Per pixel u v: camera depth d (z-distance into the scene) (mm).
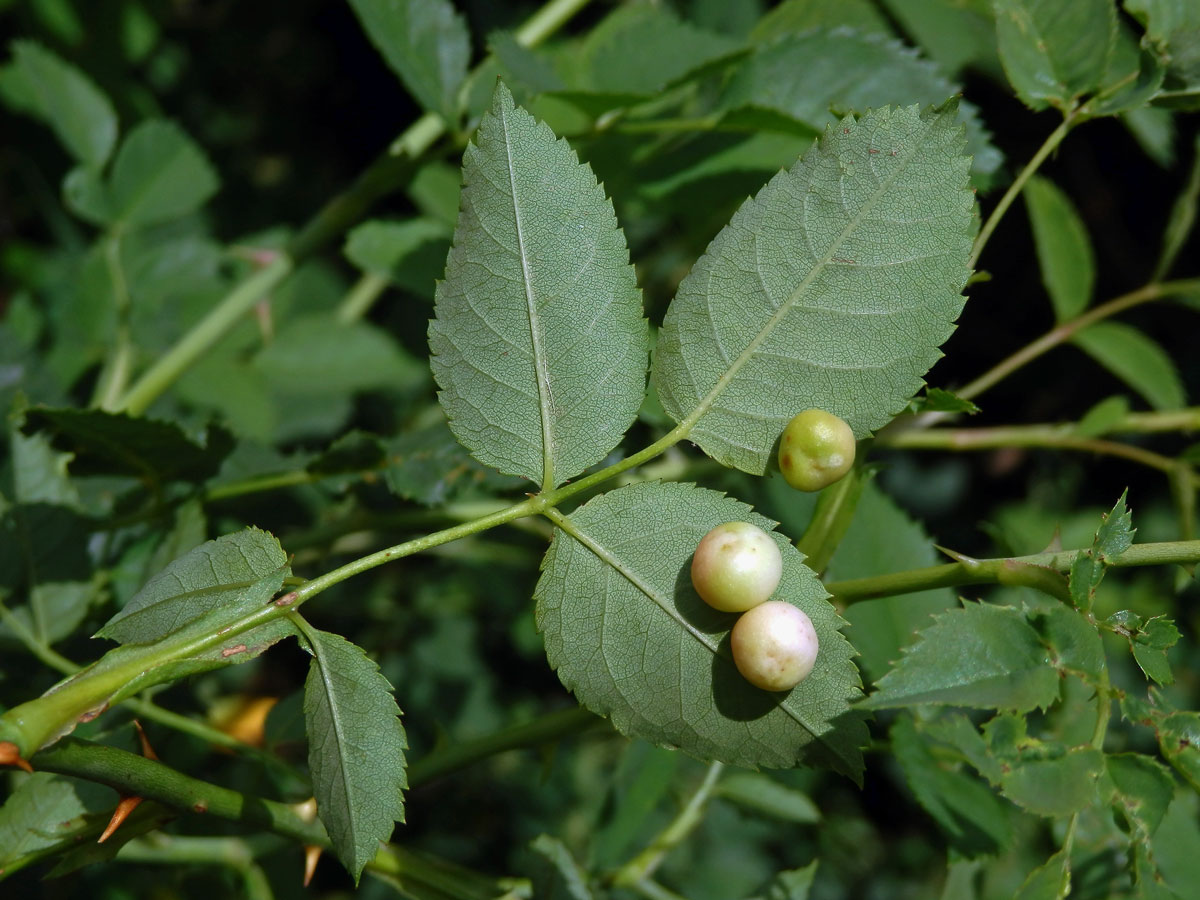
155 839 226
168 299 309
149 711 219
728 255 194
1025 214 414
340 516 255
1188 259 429
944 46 257
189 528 227
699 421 194
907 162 193
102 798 208
